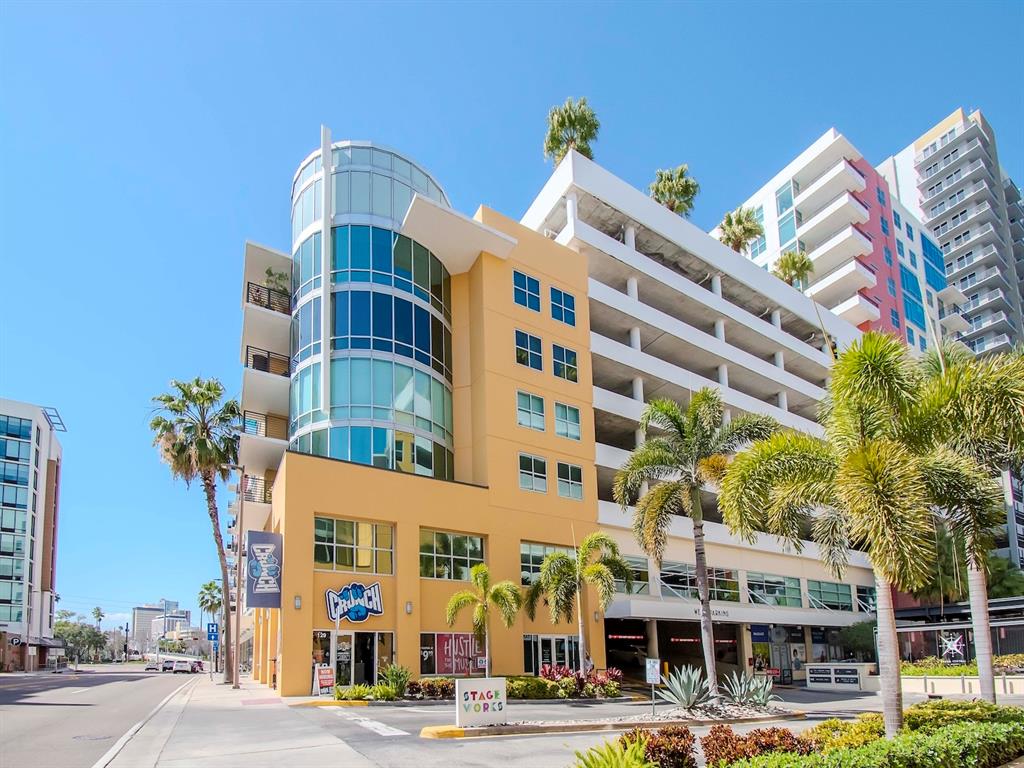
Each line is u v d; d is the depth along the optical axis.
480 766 13.00
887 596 14.44
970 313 103.12
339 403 34.25
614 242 45.75
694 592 43.38
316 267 36.88
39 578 89.00
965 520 15.76
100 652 156.75
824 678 40.22
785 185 79.06
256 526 43.41
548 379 39.59
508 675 31.59
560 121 56.25
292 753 14.11
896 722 13.91
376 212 37.69
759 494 16.25
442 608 32.06
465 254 39.19
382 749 14.67
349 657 29.19
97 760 13.31
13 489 84.62
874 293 72.81
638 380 45.69
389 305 36.25
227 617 41.91
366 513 30.73
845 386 15.24
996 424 15.12
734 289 56.34
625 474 28.91
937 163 110.31
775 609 45.91
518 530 35.59
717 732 13.03
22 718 20.09
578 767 9.20
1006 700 28.81
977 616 19.64
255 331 40.03
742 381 55.38
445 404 37.66
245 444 38.25
